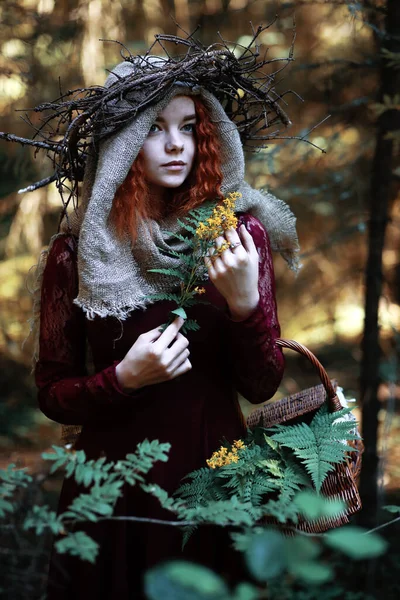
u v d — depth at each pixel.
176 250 2.06
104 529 2.04
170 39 2.12
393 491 3.92
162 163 2.06
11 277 6.44
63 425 2.35
